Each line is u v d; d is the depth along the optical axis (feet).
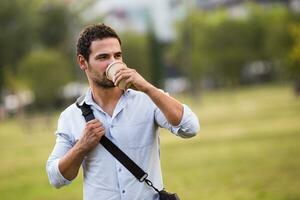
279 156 69.77
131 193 18.48
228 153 77.71
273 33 265.95
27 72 253.44
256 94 257.96
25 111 273.54
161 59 341.41
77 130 18.97
